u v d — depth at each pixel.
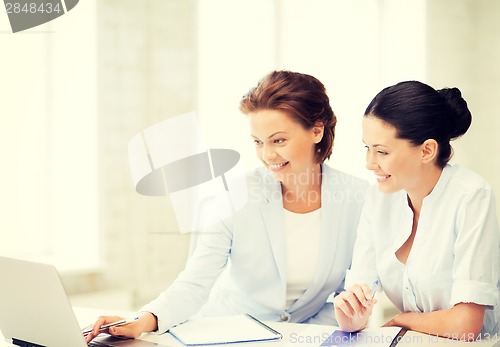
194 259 1.80
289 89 1.72
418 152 1.56
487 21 4.07
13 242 2.98
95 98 3.00
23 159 3.01
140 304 3.05
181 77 3.21
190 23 3.24
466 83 4.05
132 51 3.05
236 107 3.45
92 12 2.98
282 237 1.84
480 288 1.47
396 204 1.72
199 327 1.59
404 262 1.69
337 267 1.88
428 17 4.02
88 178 3.02
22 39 3.01
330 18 3.91
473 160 4.02
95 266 2.92
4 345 1.49
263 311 1.89
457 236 1.55
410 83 1.56
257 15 3.60
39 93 3.06
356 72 4.00
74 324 1.31
